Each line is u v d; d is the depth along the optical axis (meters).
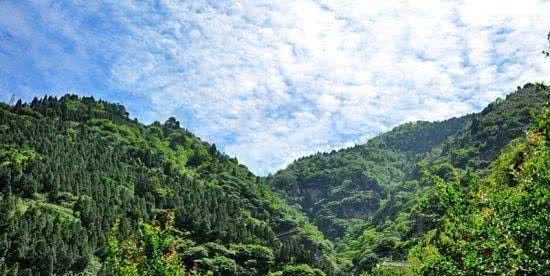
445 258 16.62
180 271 26.52
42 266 111.00
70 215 147.38
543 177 15.68
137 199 172.88
